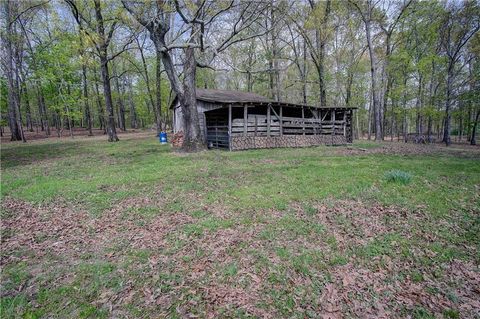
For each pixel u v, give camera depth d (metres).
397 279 3.09
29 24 23.81
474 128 23.25
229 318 2.54
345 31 25.17
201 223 4.71
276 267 3.36
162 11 11.07
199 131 14.26
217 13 11.27
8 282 3.18
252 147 15.55
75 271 3.39
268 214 5.06
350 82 28.55
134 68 31.38
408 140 28.20
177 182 7.56
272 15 18.27
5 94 24.91
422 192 6.23
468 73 23.53
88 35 15.88
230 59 31.11
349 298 2.79
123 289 3.02
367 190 6.42
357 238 4.08
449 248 3.74
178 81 13.36
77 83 23.73
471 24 19.44
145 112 44.47
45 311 2.69
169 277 3.21
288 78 32.25
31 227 4.77
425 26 21.64
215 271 3.31
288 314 2.58
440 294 2.82
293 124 17.33
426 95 23.58
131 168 9.73
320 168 9.19
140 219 5.00
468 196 5.90
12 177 8.52
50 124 40.72
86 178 8.23
